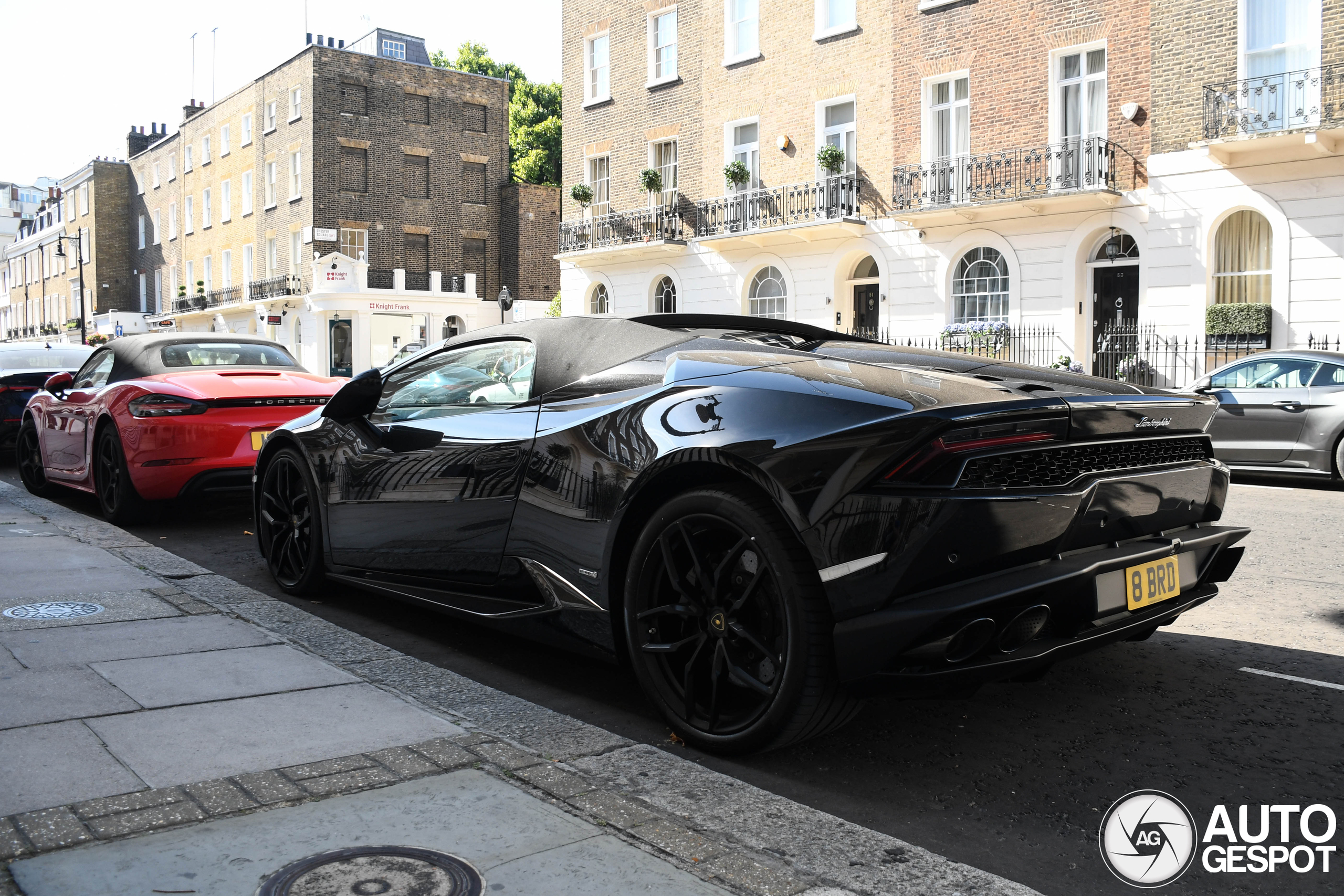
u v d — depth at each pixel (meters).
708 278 21.72
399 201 35.75
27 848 2.03
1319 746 2.91
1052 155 16.19
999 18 16.78
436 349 4.12
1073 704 3.28
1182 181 14.83
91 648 3.51
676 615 2.87
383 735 2.73
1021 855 2.25
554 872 2.00
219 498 8.05
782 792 2.57
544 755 2.67
